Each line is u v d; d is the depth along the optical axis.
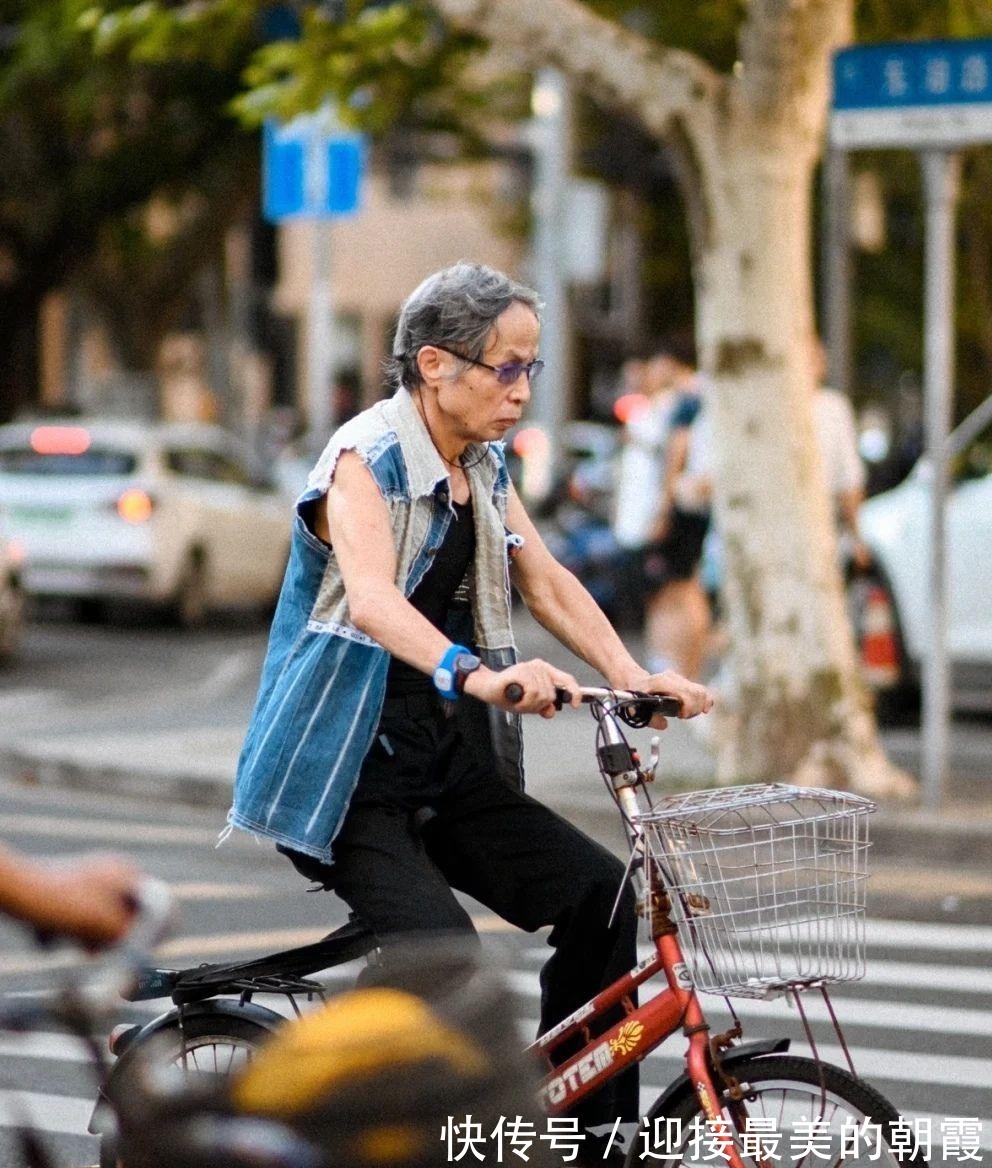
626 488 31.03
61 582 49.28
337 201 45.75
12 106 57.62
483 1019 6.07
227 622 53.69
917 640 32.91
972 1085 14.78
